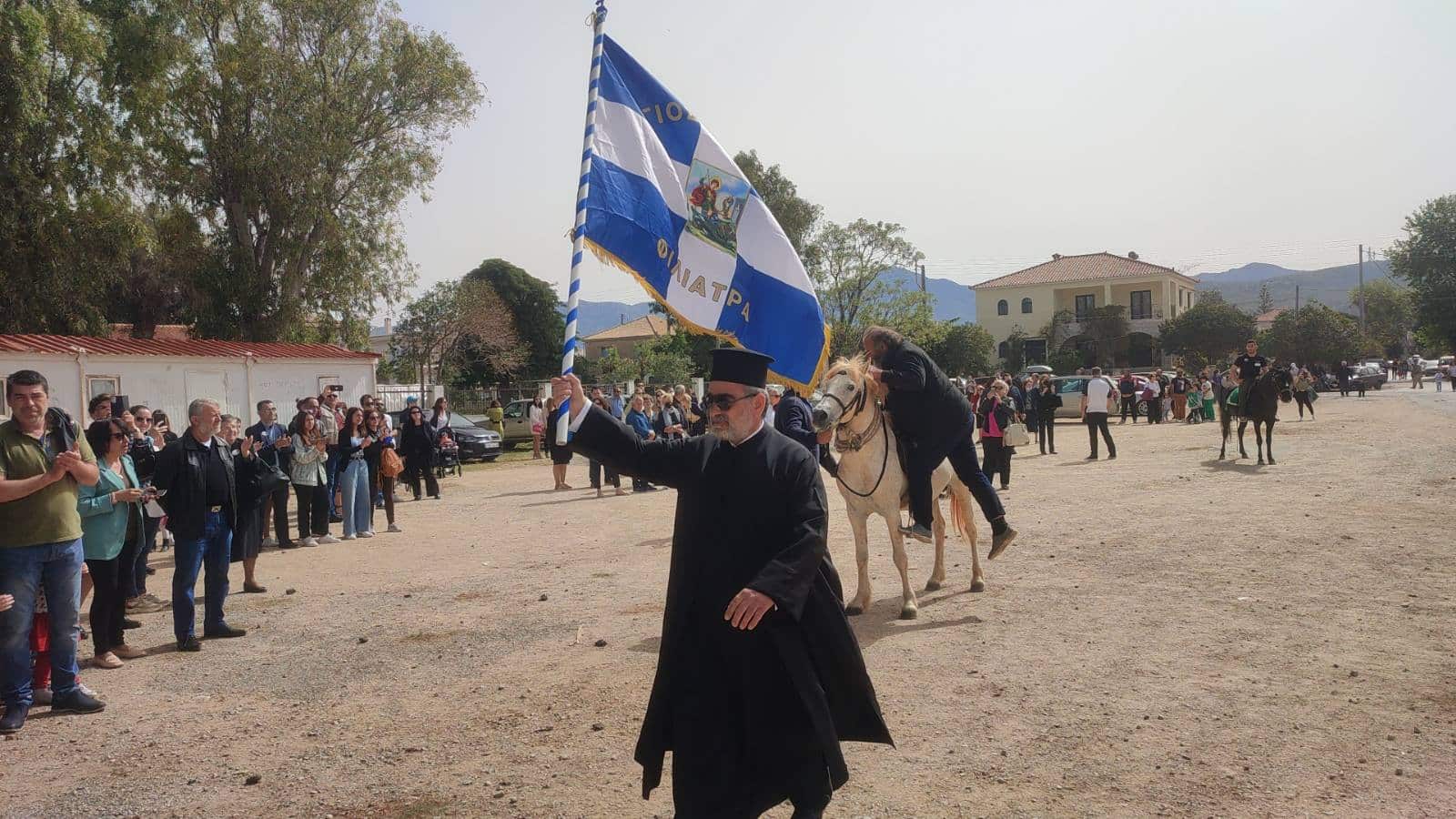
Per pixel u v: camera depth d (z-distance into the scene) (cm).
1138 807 405
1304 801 403
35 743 552
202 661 726
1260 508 1162
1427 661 570
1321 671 564
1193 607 724
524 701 593
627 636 735
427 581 1012
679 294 600
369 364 2812
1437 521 999
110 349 2091
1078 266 7044
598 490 1847
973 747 480
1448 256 5959
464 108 3338
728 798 331
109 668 711
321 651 743
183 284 3347
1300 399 2928
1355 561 840
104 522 712
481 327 5238
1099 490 1443
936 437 734
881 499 738
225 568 802
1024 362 6888
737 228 634
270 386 2500
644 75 620
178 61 2847
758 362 352
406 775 484
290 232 3162
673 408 1891
